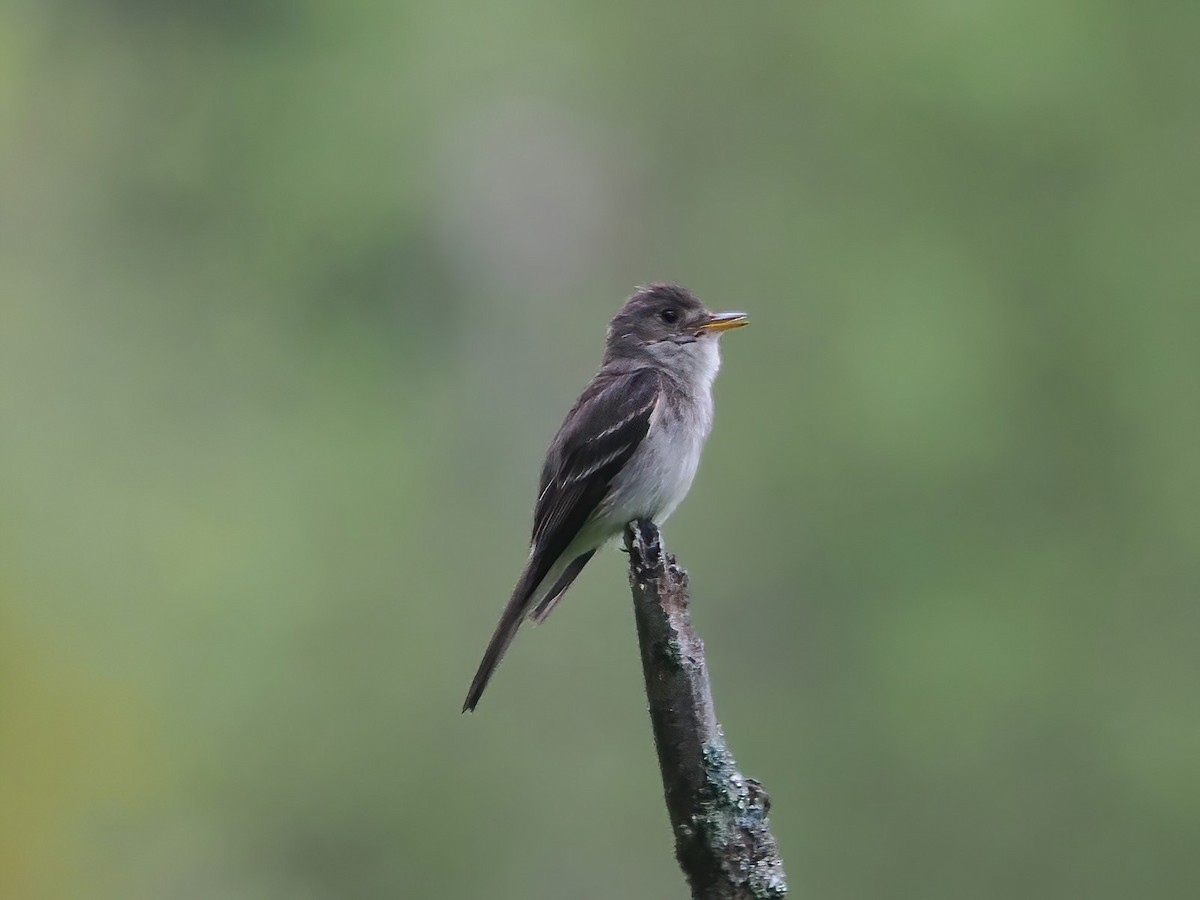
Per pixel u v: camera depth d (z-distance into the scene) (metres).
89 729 13.62
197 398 17.92
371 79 18.31
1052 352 15.91
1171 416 15.39
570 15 19.44
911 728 14.96
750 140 18.70
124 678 14.28
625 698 16.06
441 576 17.31
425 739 15.72
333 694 15.71
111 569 16.08
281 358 18.05
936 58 16.78
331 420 17.83
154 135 18.42
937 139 16.94
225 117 18.34
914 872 14.65
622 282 19.42
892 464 15.84
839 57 17.89
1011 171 16.52
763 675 15.75
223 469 17.47
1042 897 14.52
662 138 19.19
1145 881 14.38
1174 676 14.79
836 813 14.96
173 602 16.05
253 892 14.67
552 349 19.38
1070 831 14.55
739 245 18.48
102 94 18.50
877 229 17.09
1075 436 15.59
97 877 13.34
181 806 14.30
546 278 19.41
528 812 15.54
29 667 13.57
